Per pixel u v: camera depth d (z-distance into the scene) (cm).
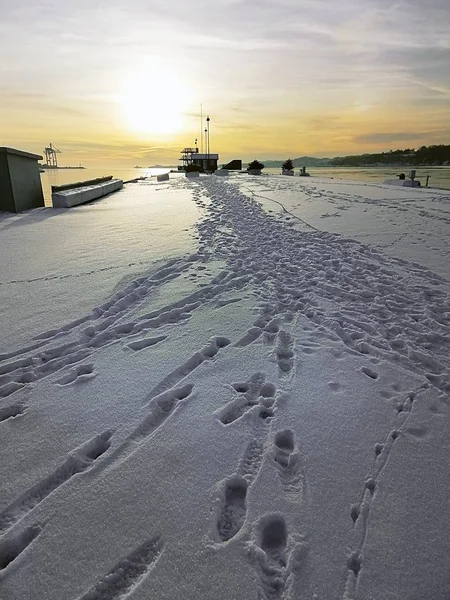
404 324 422
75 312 438
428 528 196
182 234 837
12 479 225
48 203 1603
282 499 211
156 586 169
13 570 176
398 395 302
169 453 241
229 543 187
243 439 254
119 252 686
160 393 300
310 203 1369
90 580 172
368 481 222
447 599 167
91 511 203
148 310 450
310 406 285
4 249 712
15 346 368
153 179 3397
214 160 5634
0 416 280
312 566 177
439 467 234
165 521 198
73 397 296
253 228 909
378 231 869
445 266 607
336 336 393
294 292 509
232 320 424
